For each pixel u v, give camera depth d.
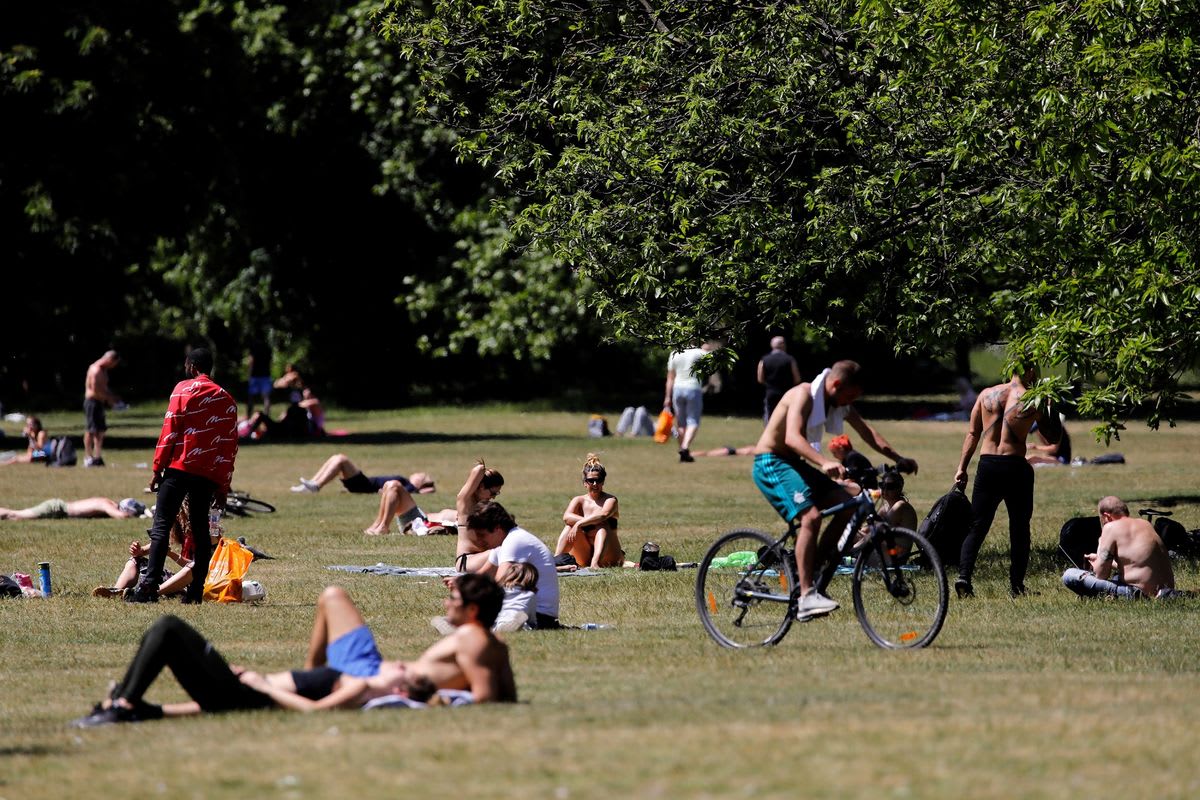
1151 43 41.91
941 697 24.98
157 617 39.12
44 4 105.50
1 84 103.38
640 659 31.20
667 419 116.19
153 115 110.19
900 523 44.91
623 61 52.28
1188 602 40.47
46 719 25.28
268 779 18.73
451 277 159.00
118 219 108.06
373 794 17.67
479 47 56.09
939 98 49.06
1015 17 44.69
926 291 51.94
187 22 118.50
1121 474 86.69
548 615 37.09
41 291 109.06
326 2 155.88
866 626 32.72
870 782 17.78
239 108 116.56
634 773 18.36
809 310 51.00
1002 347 54.50
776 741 20.28
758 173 50.91
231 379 196.50
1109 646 32.97
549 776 18.30
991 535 58.16
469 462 98.38
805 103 50.25
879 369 187.38
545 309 150.88
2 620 38.59
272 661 31.84
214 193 118.06
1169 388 45.97
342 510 70.62
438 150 154.25
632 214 50.25
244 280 171.25
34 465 96.19
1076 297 44.28
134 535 60.06
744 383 170.38
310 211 167.00
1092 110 42.38
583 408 164.88
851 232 48.06
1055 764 18.77
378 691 24.41
